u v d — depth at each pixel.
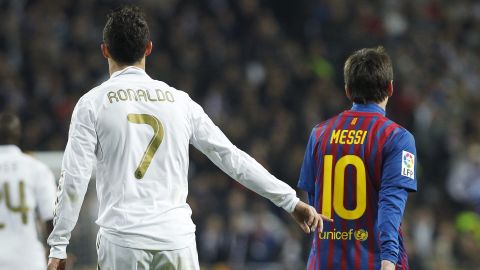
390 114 59.91
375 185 17.22
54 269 16.05
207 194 49.09
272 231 47.38
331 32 63.09
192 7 60.69
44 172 23.83
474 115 62.06
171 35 58.16
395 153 17.02
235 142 52.88
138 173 16.08
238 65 59.00
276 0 64.12
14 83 53.59
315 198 17.75
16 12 57.81
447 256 49.25
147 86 16.62
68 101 53.38
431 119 59.09
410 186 16.89
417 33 67.94
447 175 57.22
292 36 63.75
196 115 16.83
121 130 16.11
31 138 50.41
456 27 71.06
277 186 16.80
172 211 16.16
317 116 55.19
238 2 61.78
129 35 16.69
